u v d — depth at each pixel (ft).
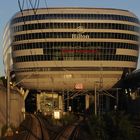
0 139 220.23
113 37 626.23
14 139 223.71
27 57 635.25
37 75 634.84
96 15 620.08
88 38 618.03
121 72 640.17
